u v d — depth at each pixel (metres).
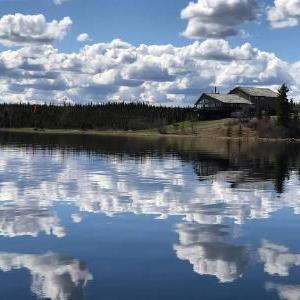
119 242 18.70
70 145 94.62
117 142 114.75
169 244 18.53
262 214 24.66
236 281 14.52
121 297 13.21
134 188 33.28
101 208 25.56
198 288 13.91
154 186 34.47
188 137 162.75
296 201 28.70
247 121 168.75
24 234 19.66
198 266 15.90
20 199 27.80
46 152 71.44
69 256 16.80
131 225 21.64
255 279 14.72
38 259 16.39
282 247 18.36
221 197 29.84
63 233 19.95
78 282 14.26
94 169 46.59
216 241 19.08
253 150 87.69
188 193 31.30
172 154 71.88
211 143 118.25
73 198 28.52
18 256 16.69
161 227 21.34
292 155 73.88
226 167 50.91
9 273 14.95
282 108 156.62
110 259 16.53
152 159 61.28
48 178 38.22
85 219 22.72
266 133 153.62
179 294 13.47
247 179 39.69
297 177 41.72
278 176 42.31
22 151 72.75
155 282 14.34
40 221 22.05
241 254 17.34
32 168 46.44
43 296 13.18
